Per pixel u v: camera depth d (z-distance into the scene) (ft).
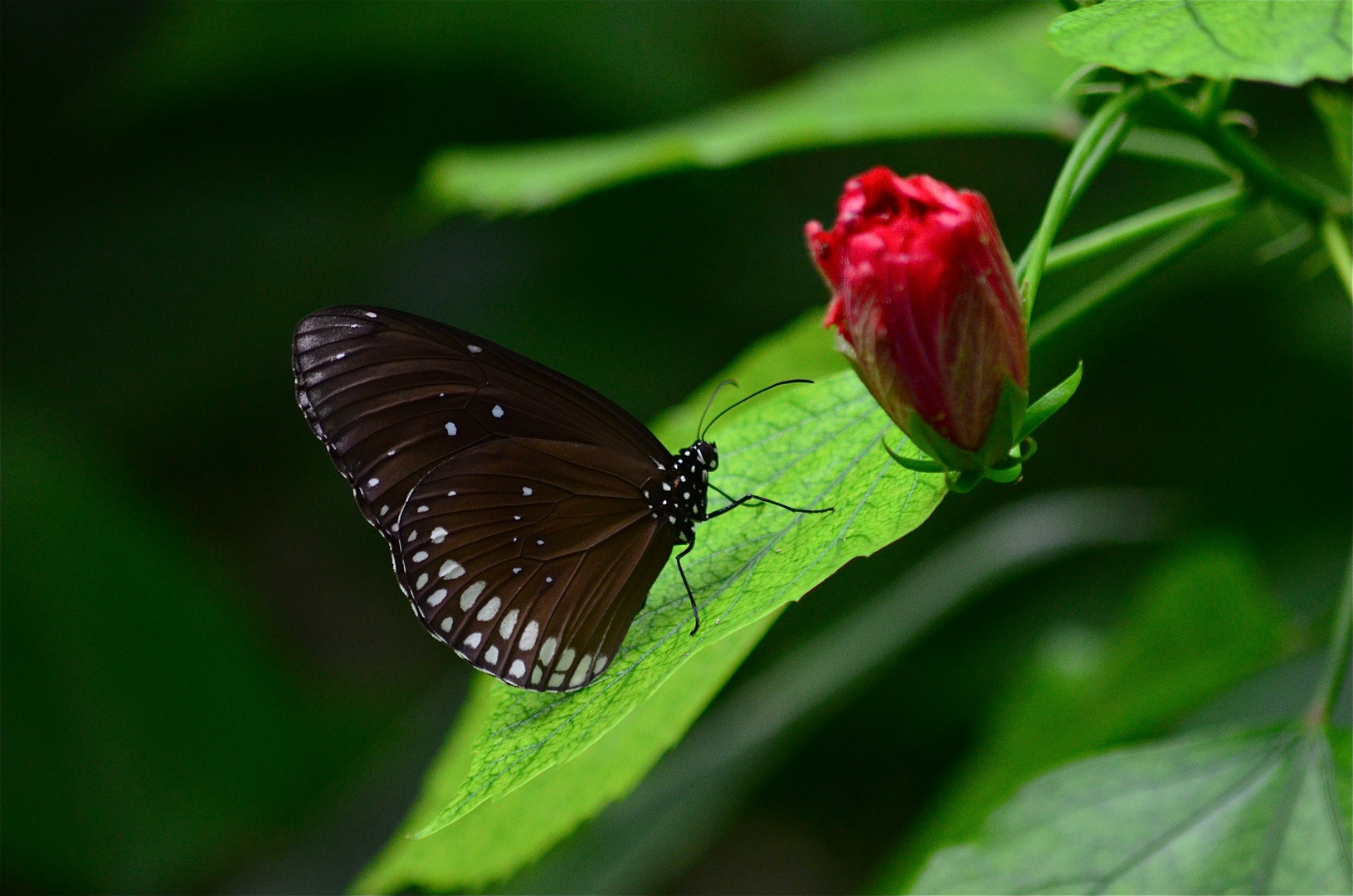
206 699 3.61
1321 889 2.89
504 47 3.80
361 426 2.93
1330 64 2.76
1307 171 3.41
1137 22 2.80
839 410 2.89
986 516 3.75
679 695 2.90
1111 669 3.19
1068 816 2.93
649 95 3.84
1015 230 3.96
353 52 3.83
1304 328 3.40
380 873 2.95
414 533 2.94
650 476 2.92
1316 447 3.45
